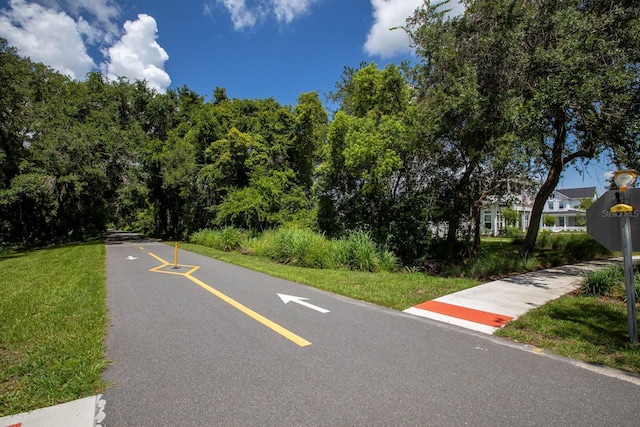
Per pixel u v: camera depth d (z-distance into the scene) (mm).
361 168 16078
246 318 6168
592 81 9031
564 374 3984
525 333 5316
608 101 9484
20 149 26578
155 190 33500
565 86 9609
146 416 3154
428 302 7234
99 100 31703
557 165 13680
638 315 6125
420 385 3717
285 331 5453
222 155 25641
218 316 6293
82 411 3240
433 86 13570
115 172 28641
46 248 24828
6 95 23828
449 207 16359
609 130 10195
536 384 3748
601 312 6312
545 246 19031
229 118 28672
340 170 17891
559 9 10312
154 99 33812
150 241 30797
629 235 4898
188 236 29641
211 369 4105
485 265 12391
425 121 13211
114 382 3793
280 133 27359
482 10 11695
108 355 4508
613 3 10227
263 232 21828
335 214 20500
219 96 34906
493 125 11242
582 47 9516
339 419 3102
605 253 17094
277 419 3105
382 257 13367
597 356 4465
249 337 5191
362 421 3072
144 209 46750
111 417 3139
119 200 33219
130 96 33000
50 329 5414
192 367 4160
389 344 4898
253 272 11547
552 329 5445
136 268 12531
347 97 22297
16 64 24719
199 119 28984
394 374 3973
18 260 15883
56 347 4684
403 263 15953
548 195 14484
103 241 30812
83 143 25500
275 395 3514
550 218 51969
